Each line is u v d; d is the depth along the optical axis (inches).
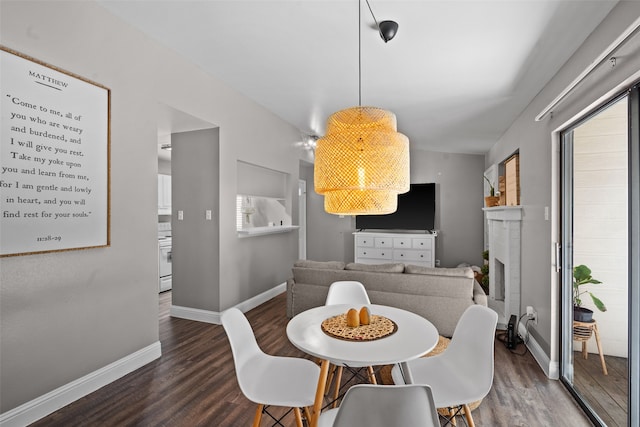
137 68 100.6
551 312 97.3
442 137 194.9
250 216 169.0
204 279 143.9
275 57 111.9
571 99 84.4
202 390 89.1
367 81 120.6
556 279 97.0
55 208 79.3
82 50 85.3
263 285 176.7
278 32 95.5
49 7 78.2
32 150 74.7
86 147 86.0
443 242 250.7
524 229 128.6
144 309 104.2
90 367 88.1
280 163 189.3
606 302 74.6
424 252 242.4
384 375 93.1
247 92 149.3
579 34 76.0
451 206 249.0
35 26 75.4
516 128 142.8
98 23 89.1
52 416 77.2
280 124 188.4
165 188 215.6
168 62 111.4
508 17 75.3
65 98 81.1
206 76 129.0
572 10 68.5
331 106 155.6
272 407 82.2
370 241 255.0
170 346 117.6
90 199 87.2
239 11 87.6
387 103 140.0
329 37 94.7
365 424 40.9
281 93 146.7
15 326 72.8
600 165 76.0
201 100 126.3
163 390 89.1
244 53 111.3
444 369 70.9
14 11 71.9
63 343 81.9
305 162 241.3
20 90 72.6
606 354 74.4
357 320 71.5
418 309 116.7
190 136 144.4
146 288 104.9
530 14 72.9
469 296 113.4
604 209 74.7
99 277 90.4
